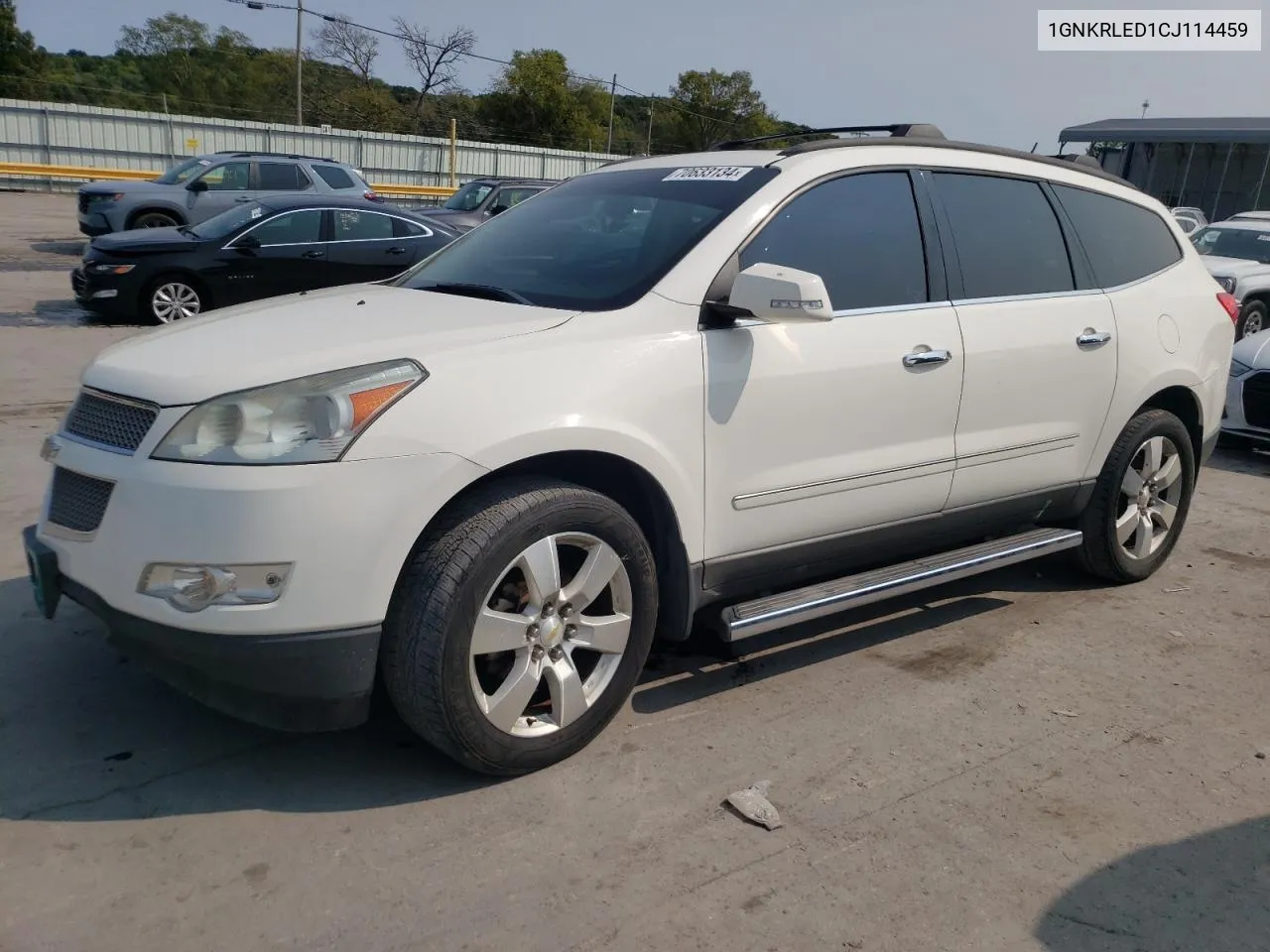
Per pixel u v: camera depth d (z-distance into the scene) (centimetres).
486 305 330
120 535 268
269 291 1148
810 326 345
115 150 3206
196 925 240
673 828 284
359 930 240
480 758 292
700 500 326
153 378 279
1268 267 1225
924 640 421
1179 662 408
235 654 260
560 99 5869
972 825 292
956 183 404
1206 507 642
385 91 6116
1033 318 411
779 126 6644
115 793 290
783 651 405
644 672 381
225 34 6900
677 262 331
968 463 396
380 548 266
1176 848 285
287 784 298
